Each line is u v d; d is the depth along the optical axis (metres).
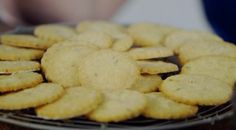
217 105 0.45
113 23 0.67
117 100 0.44
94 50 0.52
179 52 0.57
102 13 0.80
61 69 0.50
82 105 0.42
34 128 0.42
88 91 0.45
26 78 0.47
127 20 0.83
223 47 0.56
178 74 0.51
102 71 0.48
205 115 0.44
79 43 0.55
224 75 0.50
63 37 0.59
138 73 0.48
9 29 0.72
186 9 0.81
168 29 0.65
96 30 0.61
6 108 0.43
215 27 0.79
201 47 0.57
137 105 0.42
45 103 0.43
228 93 0.46
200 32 0.62
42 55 0.54
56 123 0.42
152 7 0.82
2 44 0.56
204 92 0.46
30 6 0.75
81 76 0.48
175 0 0.81
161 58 0.55
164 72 0.50
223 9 0.77
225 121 0.44
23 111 0.44
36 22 0.78
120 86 0.47
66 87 0.48
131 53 0.53
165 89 0.46
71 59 0.51
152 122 0.43
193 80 0.48
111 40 0.56
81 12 0.78
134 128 0.40
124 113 0.41
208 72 0.51
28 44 0.54
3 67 0.48
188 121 0.42
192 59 0.55
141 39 0.60
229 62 0.52
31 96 0.44
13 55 0.52
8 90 0.45
